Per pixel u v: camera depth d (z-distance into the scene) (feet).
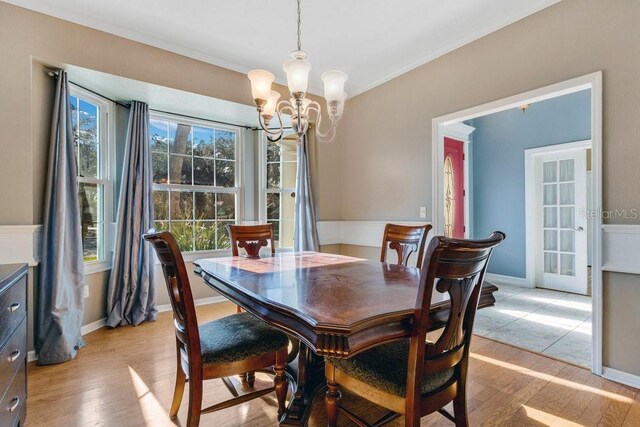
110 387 6.13
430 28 8.33
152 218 9.98
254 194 12.75
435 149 9.65
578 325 9.46
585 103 12.51
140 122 9.87
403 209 10.68
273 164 12.91
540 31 7.36
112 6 7.39
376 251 11.65
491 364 7.11
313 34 8.59
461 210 15.19
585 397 5.83
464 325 3.94
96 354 7.54
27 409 5.39
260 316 3.94
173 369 6.84
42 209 7.53
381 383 3.70
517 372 6.75
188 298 4.26
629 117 6.15
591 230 6.69
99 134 9.61
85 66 7.81
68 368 6.87
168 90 9.20
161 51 8.95
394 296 4.00
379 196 11.54
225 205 12.21
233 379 6.45
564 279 13.37
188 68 9.42
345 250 12.98
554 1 7.12
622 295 6.28
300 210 12.07
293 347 6.25
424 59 9.84
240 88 10.42
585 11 6.69
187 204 11.39
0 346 3.61
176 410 5.22
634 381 6.13
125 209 9.47
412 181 10.37
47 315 7.20
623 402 5.65
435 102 9.63
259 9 7.52
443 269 3.24
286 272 5.62
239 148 12.50
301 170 12.14
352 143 12.68
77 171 8.75
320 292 4.20
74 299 7.75
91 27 7.91
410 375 3.38
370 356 4.10
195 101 10.07
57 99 7.68
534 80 7.46
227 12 7.63
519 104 7.88
